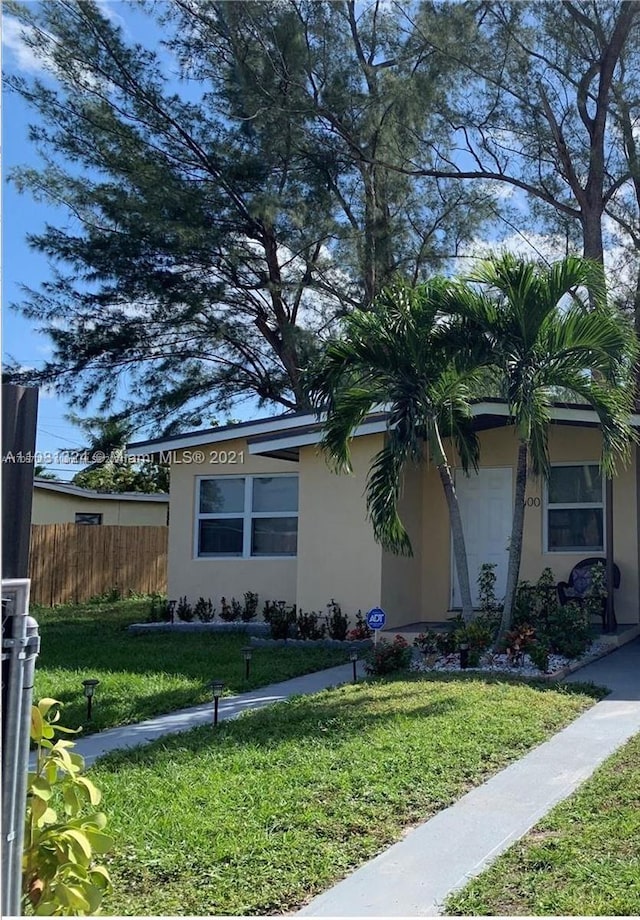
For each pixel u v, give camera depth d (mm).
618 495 12914
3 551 3260
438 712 7438
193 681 9609
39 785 3166
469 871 4293
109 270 19594
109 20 19188
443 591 13844
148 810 5113
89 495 25250
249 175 19594
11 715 2828
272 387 22453
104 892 3434
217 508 15672
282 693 9016
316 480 13383
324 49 19500
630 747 6484
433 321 9930
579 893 3955
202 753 6383
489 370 10266
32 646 2914
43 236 19578
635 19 17734
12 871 2770
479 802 5309
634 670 9859
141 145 19766
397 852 4543
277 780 5605
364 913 3867
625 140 19531
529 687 8617
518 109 19062
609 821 4863
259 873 4254
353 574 12898
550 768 6023
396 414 10125
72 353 20156
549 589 12375
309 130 19391
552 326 9664
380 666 9820
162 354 21172
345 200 20828
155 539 23625
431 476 14148
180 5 19000
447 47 17938
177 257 19750
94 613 18281
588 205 19328
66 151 19312
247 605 14945
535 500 13375
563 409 11742
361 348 10062
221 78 19922
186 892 4070
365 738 6629
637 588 12703
